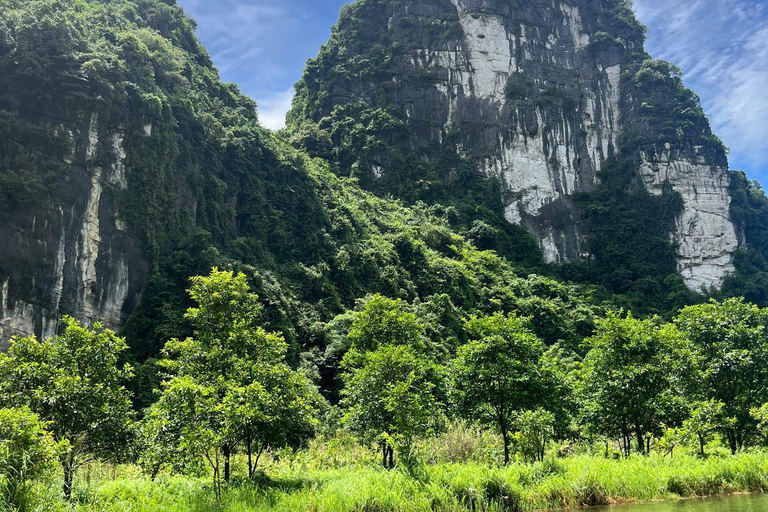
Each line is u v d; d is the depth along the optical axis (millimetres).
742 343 27094
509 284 72625
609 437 25250
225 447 16922
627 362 24016
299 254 59188
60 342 16797
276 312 45062
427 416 20062
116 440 16453
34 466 12797
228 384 16531
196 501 14703
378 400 20516
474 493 16109
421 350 24438
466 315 59594
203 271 44938
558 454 26672
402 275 61750
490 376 20984
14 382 15531
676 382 26109
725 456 22516
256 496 15320
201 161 55375
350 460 24000
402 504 15172
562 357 54281
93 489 15453
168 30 69812
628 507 16203
